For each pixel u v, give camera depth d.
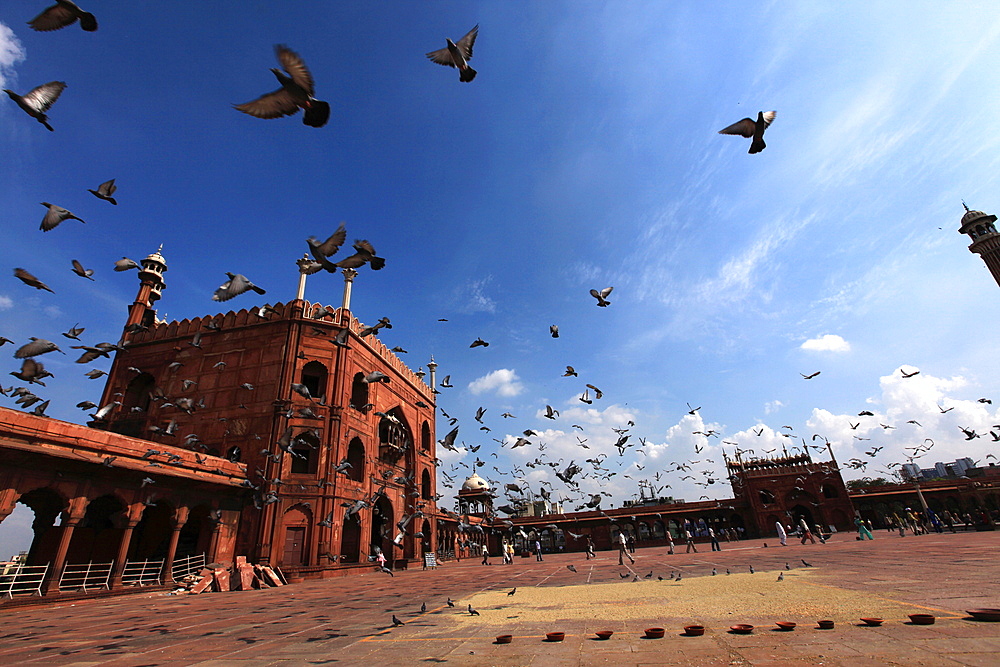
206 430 25.00
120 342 29.14
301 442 24.25
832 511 45.72
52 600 14.16
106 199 8.00
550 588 11.85
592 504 15.05
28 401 13.86
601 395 12.86
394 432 32.06
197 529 23.36
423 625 7.48
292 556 22.31
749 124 6.19
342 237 7.60
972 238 35.22
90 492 16.02
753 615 6.29
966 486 46.25
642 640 5.33
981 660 3.68
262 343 26.45
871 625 5.14
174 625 9.20
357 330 29.16
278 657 5.73
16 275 8.76
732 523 50.34
